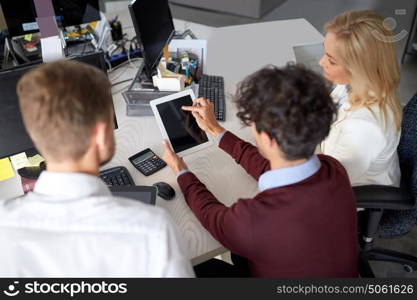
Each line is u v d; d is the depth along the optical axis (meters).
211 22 4.52
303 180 0.84
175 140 1.38
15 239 0.66
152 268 0.69
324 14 4.56
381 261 1.84
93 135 0.70
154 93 1.58
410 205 1.25
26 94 0.66
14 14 1.82
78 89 0.67
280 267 0.90
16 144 1.26
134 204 0.72
